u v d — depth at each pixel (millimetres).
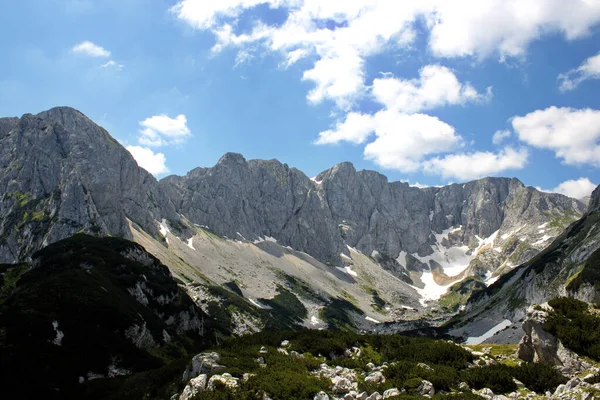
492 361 69188
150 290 170250
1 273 175000
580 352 61219
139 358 113125
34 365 91188
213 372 57969
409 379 57375
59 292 122375
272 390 52625
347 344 76188
